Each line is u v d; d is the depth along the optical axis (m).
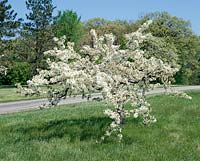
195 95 22.67
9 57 47.69
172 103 17.95
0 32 45.88
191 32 79.94
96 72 10.58
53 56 11.38
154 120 10.55
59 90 10.88
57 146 9.75
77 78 10.03
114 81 10.48
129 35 11.05
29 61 58.16
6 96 34.75
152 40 20.28
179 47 76.00
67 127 11.80
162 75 11.23
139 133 11.02
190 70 78.81
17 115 17.12
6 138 10.84
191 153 9.12
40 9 58.16
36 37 58.19
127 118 13.12
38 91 10.88
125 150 9.30
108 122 12.41
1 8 45.06
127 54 11.02
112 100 9.90
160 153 9.09
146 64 11.02
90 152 9.15
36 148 9.57
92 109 16.98
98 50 11.23
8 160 8.42
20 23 47.75
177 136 10.87
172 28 78.88
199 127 11.86
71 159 8.55
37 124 12.81
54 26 59.62
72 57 11.05
